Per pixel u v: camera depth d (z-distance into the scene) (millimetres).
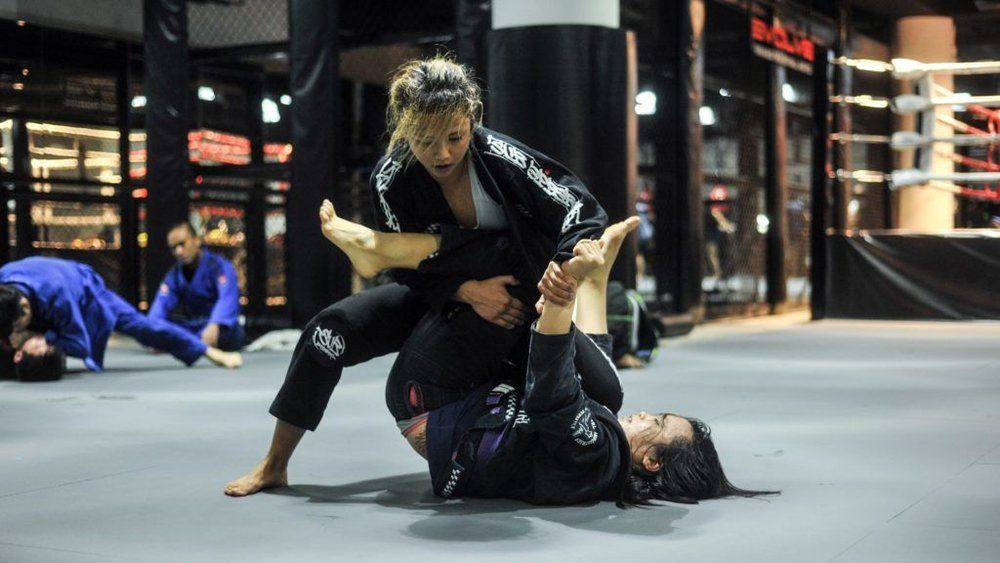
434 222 3277
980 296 11641
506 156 3098
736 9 11164
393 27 9930
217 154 10766
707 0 12547
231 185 10727
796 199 15555
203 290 8664
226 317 8477
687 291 10891
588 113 8328
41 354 6730
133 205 11312
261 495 3441
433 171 3037
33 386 6578
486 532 2928
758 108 13914
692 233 10898
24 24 10445
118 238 11234
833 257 12203
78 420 5168
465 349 3275
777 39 11180
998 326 11250
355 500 3363
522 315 3260
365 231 3229
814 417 5090
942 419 5020
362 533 2930
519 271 3260
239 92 10945
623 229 3357
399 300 3422
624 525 2984
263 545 2812
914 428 4742
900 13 15391
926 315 11875
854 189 15516
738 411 5305
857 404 5559
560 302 2895
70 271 7168
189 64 10469
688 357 8234
